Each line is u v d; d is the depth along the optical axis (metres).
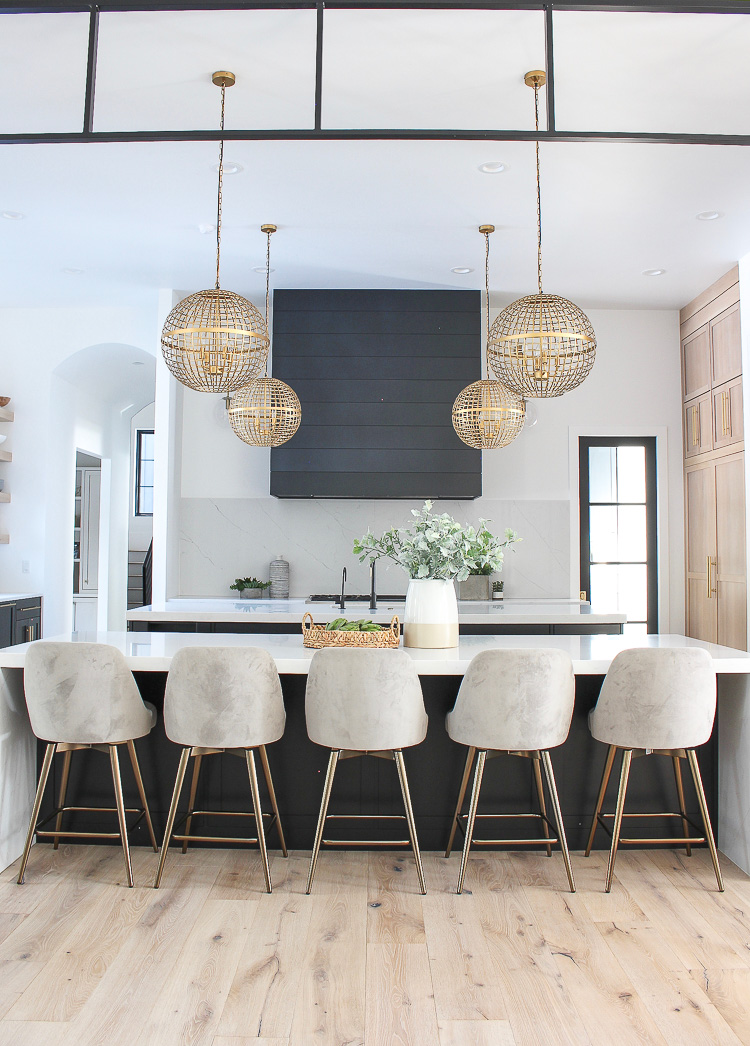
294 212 4.05
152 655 2.88
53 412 5.84
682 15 2.51
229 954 2.26
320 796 3.10
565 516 5.64
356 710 2.61
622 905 2.62
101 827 3.13
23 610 5.33
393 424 5.22
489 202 3.91
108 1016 1.95
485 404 4.66
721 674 3.14
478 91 2.96
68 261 4.78
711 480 5.16
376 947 2.31
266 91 2.97
